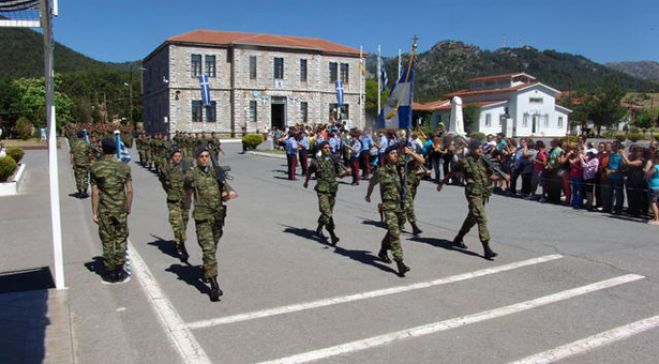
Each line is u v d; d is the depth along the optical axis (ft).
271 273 25.34
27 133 177.58
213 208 21.76
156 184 64.08
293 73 199.31
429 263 27.25
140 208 45.50
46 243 31.01
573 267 26.50
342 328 18.65
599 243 31.65
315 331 18.38
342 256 28.55
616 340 17.70
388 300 21.59
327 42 218.18
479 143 28.50
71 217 39.68
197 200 21.76
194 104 188.44
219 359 16.20
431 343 17.42
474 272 25.64
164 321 19.22
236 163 92.12
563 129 226.17
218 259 27.86
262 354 16.56
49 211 42.42
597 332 18.38
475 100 232.12
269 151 117.60
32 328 17.89
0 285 23.11
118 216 23.48
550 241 32.14
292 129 70.85
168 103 186.80
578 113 227.61
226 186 22.18
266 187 59.52
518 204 46.98
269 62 195.62
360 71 206.59
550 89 220.64
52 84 21.54
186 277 24.72
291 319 19.48
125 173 23.81
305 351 16.78
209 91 185.57
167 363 15.90
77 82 370.32
